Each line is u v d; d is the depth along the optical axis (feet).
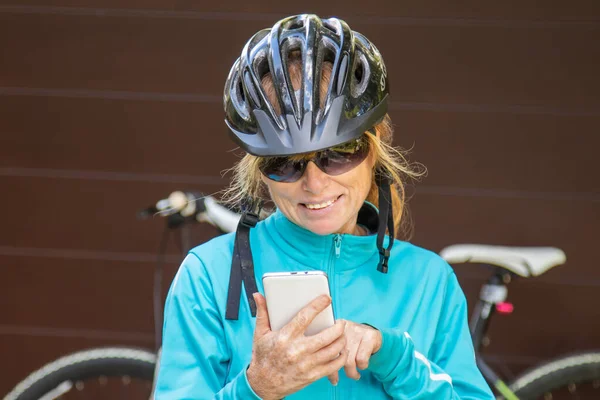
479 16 12.58
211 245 6.28
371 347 5.30
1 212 13.62
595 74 12.49
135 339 13.64
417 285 6.20
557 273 12.85
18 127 13.46
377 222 6.47
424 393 5.60
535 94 12.62
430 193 12.86
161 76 13.20
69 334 13.74
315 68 5.49
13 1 13.20
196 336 5.83
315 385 5.84
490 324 13.01
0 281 13.74
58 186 13.52
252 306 5.89
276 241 6.27
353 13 12.73
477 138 12.75
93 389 13.41
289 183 5.57
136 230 13.51
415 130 12.80
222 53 13.06
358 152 5.60
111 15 13.14
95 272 13.62
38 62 13.30
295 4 12.84
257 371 5.08
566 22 12.46
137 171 13.39
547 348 12.94
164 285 13.52
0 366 13.89
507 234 12.83
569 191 12.69
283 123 5.41
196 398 5.61
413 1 12.62
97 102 13.33
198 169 13.30
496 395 11.05
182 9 13.04
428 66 12.69
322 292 5.05
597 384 11.92
